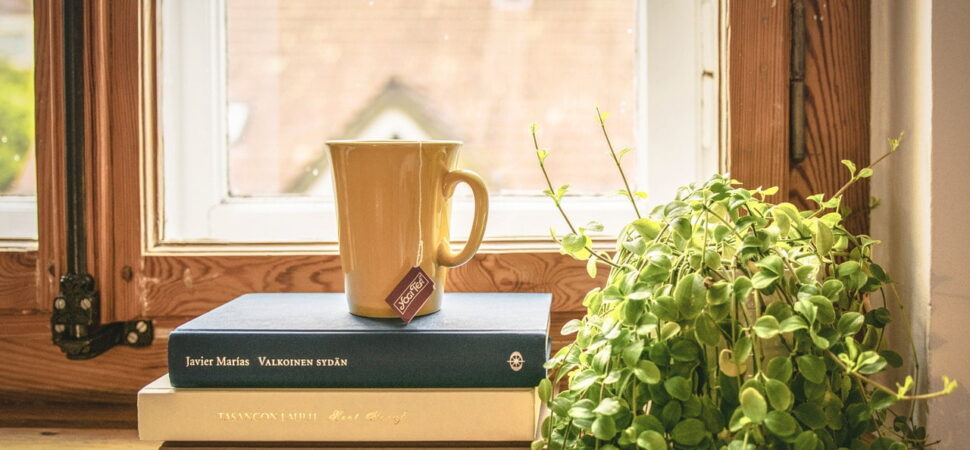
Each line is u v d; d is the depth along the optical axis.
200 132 1.07
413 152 0.87
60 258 1.00
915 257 0.90
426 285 0.88
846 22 0.97
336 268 1.00
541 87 1.09
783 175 0.97
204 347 0.85
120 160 0.99
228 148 1.09
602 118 0.90
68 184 0.98
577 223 1.07
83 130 0.98
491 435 0.85
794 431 0.76
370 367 0.85
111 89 0.99
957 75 0.88
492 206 1.07
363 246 0.88
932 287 0.88
